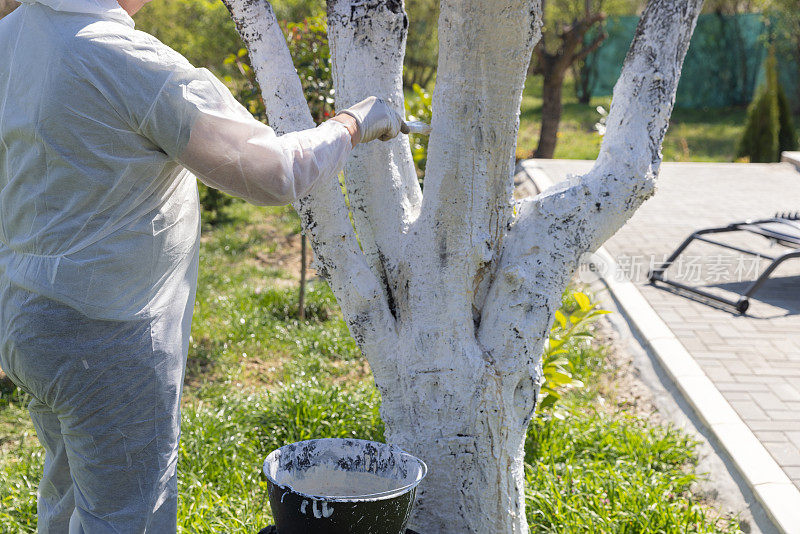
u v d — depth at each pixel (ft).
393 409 9.12
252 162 6.15
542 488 12.66
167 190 6.54
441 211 8.40
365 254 9.16
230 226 33.94
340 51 8.54
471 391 8.55
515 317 8.59
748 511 12.67
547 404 14.85
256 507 12.28
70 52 5.89
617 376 18.83
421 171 26.11
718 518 12.21
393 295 9.05
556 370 14.93
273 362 19.70
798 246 27.78
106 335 6.48
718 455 14.42
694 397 16.34
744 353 18.97
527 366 8.77
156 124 5.97
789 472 13.35
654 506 11.91
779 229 23.13
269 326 21.71
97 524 6.97
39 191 6.22
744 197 37.22
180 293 7.05
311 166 6.52
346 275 8.63
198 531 11.12
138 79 5.91
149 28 39.86
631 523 11.76
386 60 8.45
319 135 6.64
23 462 13.73
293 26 21.72
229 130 6.09
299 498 6.79
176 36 39.78
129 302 6.51
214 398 16.99
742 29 86.84
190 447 13.80
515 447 8.89
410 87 80.33
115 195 6.20
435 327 8.61
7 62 6.25
